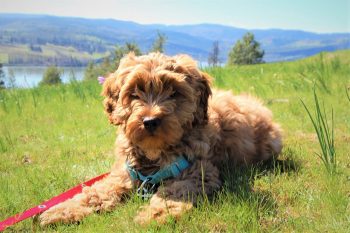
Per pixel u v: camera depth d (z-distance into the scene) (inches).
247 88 86.8
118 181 33.1
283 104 70.1
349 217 26.9
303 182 34.2
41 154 47.4
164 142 30.8
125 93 32.0
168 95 31.6
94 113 70.0
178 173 32.2
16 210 30.8
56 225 28.1
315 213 28.1
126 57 34.9
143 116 30.2
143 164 33.2
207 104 34.7
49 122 65.4
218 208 28.4
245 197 29.8
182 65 33.2
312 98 73.2
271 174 35.9
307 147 45.6
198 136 33.6
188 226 26.2
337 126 54.1
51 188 35.1
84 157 45.6
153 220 26.6
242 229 25.5
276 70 128.2
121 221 27.9
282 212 28.5
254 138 40.6
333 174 34.0
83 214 29.1
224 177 35.2
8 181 37.0
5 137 54.7
